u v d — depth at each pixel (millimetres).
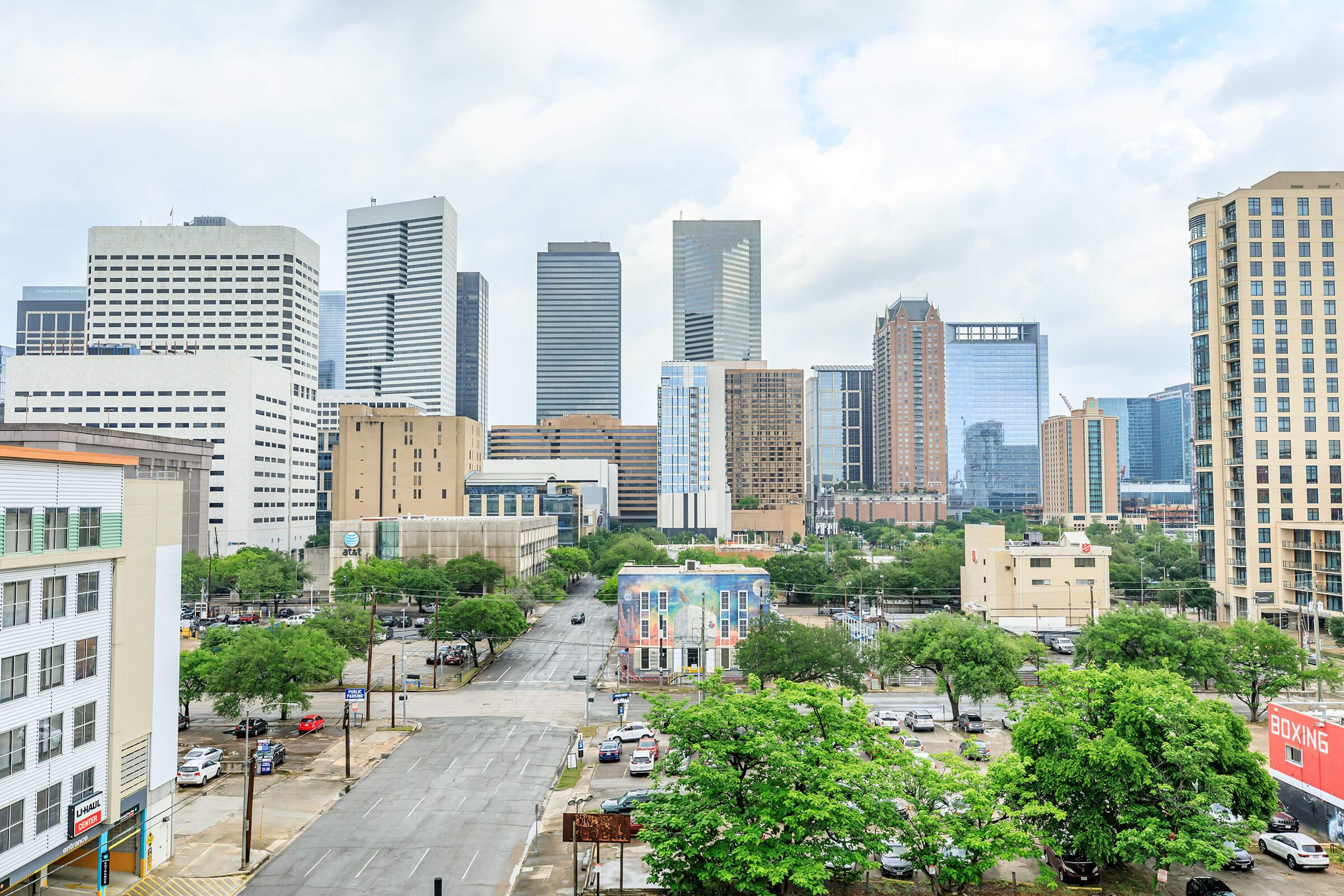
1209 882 42031
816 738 45312
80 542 43875
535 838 51125
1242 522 128625
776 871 35031
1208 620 134000
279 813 55438
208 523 175375
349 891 43844
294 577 148125
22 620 40250
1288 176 132250
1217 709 45750
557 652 114688
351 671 100875
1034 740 45000
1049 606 126312
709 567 109562
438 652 106062
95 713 44562
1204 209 135250
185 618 131000
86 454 43906
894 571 152875
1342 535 114438
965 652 75812
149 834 47375
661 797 40688
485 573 145250
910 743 62969
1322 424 127250
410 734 74938
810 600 163125
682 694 90438
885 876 44219
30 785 40188
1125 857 41000
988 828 38062
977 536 135375
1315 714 52844
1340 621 106125
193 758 62594
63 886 44500
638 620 102312
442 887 44000
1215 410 133000
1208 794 41312
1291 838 47344
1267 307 128375
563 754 68875
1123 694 45781
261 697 76375
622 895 41844
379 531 163875
